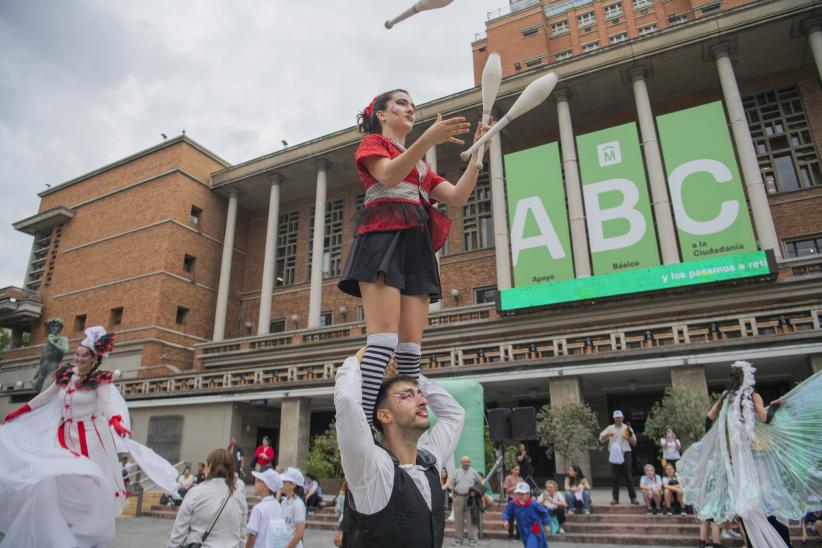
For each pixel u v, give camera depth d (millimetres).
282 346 26703
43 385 12430
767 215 19688
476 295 26266
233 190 32594
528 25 38656
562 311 20938
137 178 33188
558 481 14773
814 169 22562
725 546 9242
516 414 12086
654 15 36625
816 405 4762
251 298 33688
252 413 23438
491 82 2422
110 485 4355
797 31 21672
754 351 14719
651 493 12008
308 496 15008
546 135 27500
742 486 4719
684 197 20766
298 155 29938
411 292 2227
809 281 17828
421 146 1922
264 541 5234
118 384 26281
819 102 23031
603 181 22250
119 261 31703
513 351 18469
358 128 2654
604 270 21078
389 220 2141
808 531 9477
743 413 4973
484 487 12461
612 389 19703
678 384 15453
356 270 2102
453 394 13391
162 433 23531
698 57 22922
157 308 29031
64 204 36406
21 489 3594
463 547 10812
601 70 23391
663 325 16703
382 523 1822
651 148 22094
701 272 18875
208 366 28688
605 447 19812
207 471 4668
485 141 2316
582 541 11195
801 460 4633
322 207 28953
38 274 36438
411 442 2115
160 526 14438
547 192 23109
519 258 22703
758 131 23891
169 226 30453
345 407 1820
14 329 35344
